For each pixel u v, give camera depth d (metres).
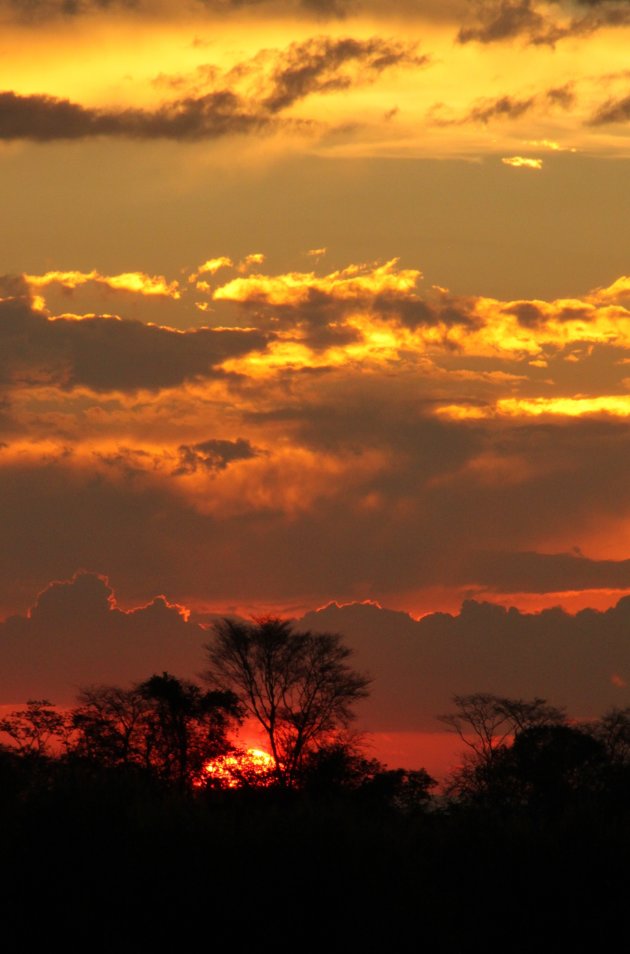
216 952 181.75
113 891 183.50
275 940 181.88
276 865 185.50
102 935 181.75
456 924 188.75
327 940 182.25
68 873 184.12
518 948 188.25
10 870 184.25
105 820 189.25
